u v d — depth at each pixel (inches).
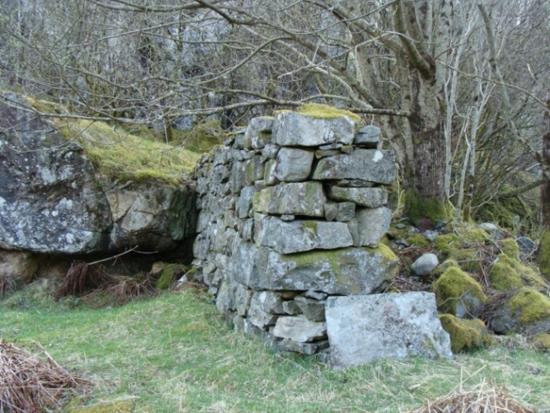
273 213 128.0
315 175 124.3
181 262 248.7
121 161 238.5
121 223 228.4
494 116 340.5
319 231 123.9
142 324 163.5
